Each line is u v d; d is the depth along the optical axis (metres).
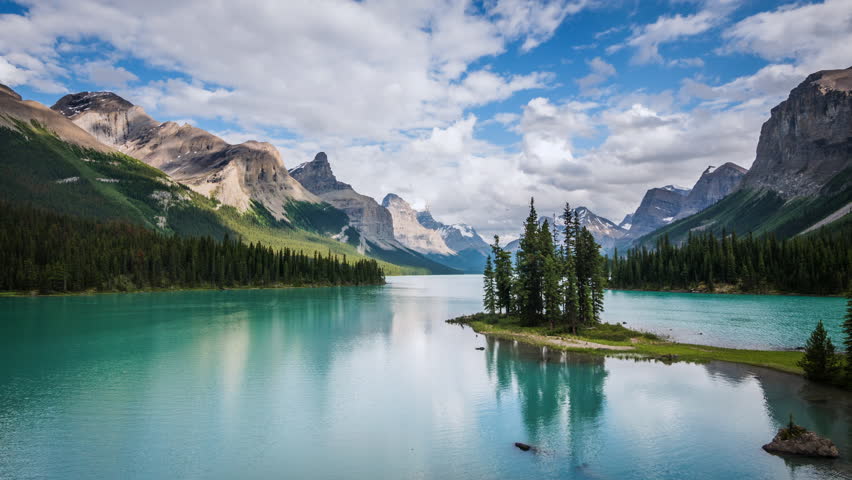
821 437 32.41
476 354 67.44
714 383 49.72
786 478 28.27
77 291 172.00
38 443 34.75
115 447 34.09
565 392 47.56
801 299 163.75
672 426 37.50
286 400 45.16
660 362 60.84
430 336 85.12
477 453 32.84
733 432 35.97
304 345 74.88
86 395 46.47
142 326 94.19
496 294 112.69
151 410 42.25
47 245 178.00
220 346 73.38
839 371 48.47
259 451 33.38
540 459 31.67
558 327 90.81
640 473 29.33
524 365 60.03
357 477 29.19
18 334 83.75
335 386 50.31
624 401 44.28
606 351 68.31
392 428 37.84
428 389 49.03
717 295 191.00
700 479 28.25
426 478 28.91
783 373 53.75
